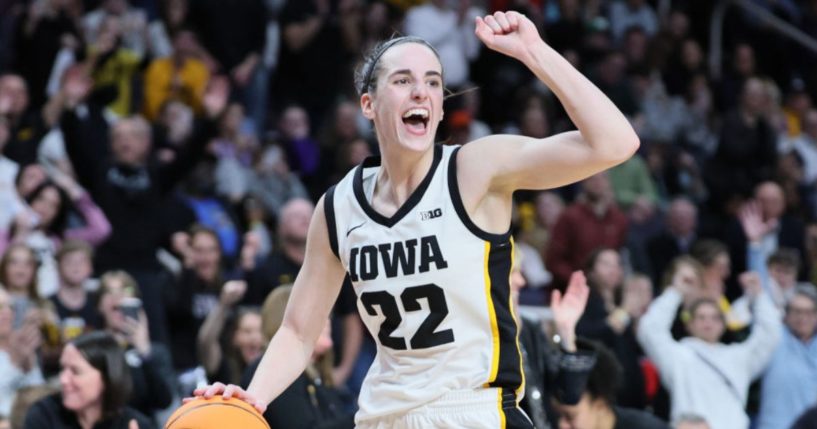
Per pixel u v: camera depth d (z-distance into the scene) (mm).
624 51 23312
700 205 21109
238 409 6375
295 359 6836
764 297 12875
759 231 15859
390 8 22984
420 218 6309
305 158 19281
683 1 25109
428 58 6391
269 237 17453
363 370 14250
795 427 11820
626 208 19438
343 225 6547
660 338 12445
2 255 14070
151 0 21641
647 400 12328
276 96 21781
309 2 21891
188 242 13922
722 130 21094
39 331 12141
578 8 23656
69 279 13453
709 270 15234
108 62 19234
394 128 6312
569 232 16469
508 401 6324
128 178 15719
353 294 13492
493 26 6176
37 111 18109
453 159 6383
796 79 25172
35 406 9953
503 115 21734
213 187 16938
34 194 15172
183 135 18188
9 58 19531
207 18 20766
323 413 9648
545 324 11969
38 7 19734
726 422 12273
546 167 6180
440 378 6297
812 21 25891
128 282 12320
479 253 6273
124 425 9961
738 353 12508
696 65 23781
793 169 20781
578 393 9539
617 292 13859
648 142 21391
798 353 12984
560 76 6082
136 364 11336
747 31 25406
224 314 11797
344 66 21672
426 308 6285
